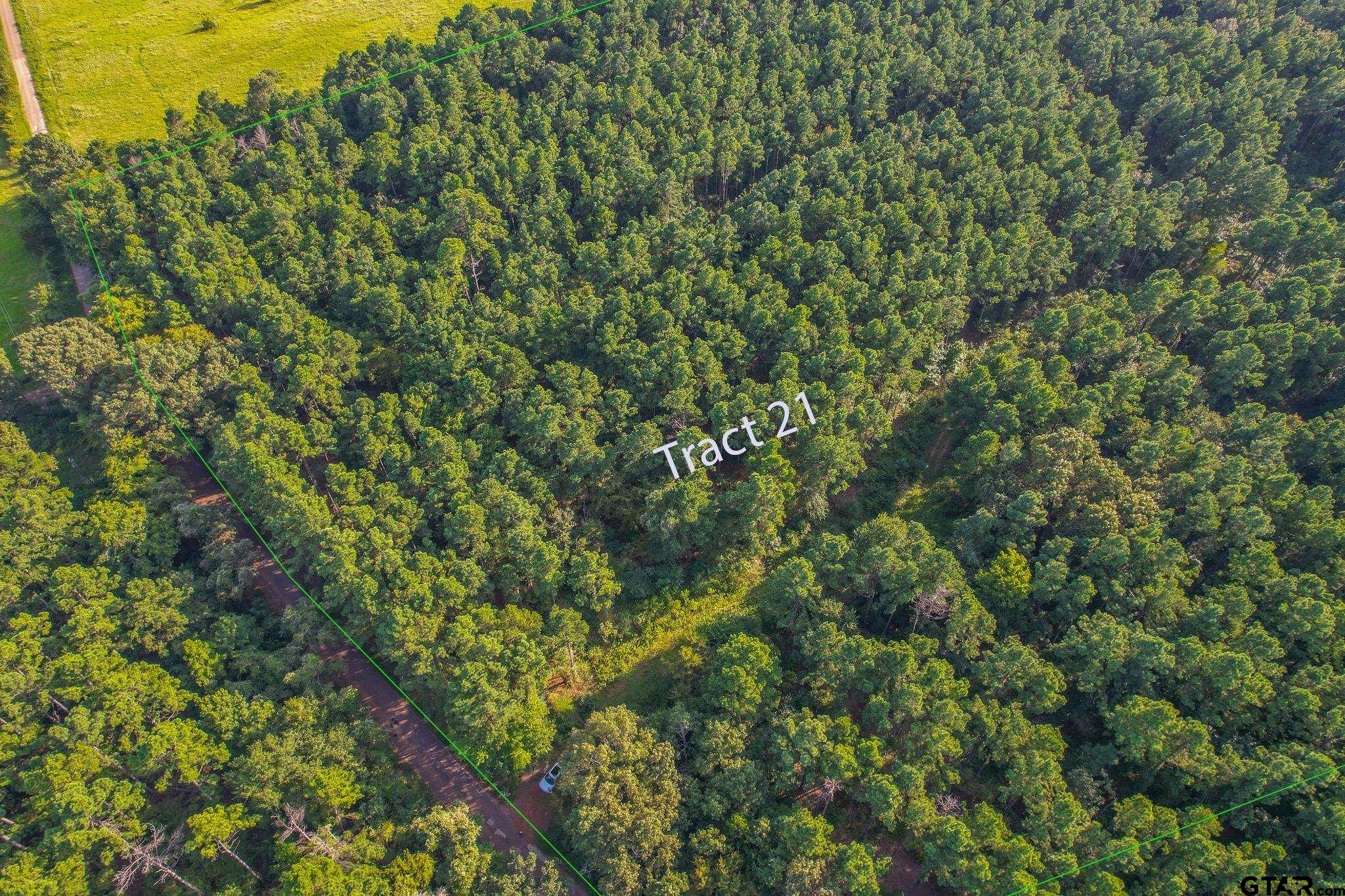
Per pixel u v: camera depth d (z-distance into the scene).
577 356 134.25
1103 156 161.00
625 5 192.25
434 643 96.44
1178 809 85.81
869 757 85.25
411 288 141.62
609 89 176.25
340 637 108.75
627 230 147.00
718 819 85.75
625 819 82.62
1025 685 91.50
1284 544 105.06
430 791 96.12
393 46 188.62
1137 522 103.00
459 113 170.88
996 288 141.25
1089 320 130.50
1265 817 81.12
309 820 88.12
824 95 171.88
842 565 103.00
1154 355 123.81
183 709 94.12
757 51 185.75
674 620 111.31
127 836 82.69
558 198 153.12
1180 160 163.50
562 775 88.94
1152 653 89.31
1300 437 114.94
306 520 104.06
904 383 130.25
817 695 95.75
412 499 110.00
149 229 151.25
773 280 140.88
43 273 158.38
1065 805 79.19
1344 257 140.00
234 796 89.19
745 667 92.19
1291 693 86.25
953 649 95.06
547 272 140.12
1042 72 175.25
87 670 93.00
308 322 130.25
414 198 161.38
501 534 107.94
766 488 108.00
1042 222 151.38
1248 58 178.00
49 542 108.31
